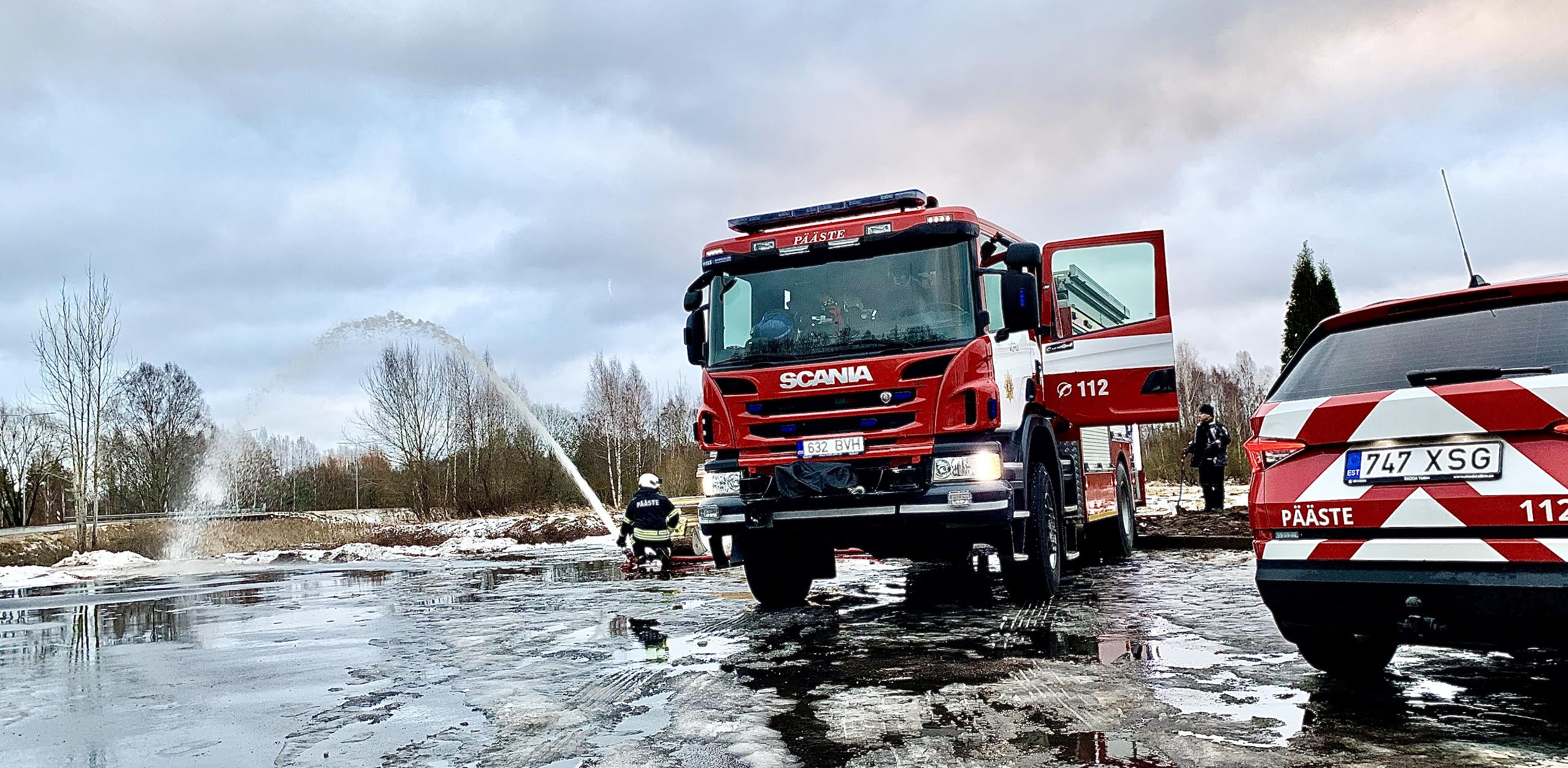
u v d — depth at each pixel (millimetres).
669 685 5559
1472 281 5129
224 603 11039
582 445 47062
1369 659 5090
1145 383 9289
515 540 22906
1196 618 7375
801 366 8266
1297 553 4461
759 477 8359
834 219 9055
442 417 41312
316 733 4758
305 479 51781
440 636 7809
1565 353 3932
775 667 5996
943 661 6016
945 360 7941
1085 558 12273
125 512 56375
